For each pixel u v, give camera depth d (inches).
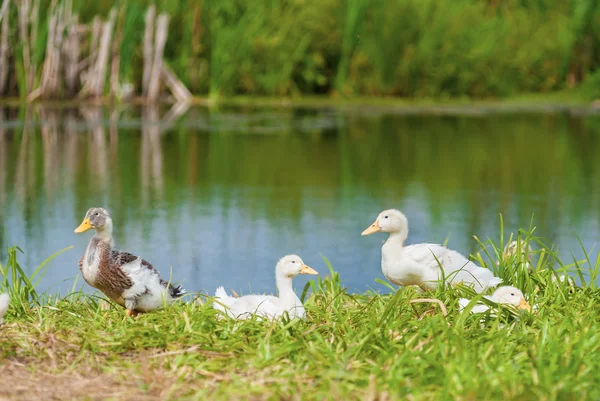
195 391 245.6
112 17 1227.2
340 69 1371.8
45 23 1229.1
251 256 519.2
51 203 652.1
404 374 251.8
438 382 246.2
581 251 537.0
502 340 279.7
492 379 243.9
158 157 871.7
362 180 777.6
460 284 335.6
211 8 1332.4
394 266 371.9
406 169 837.2
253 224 601.3
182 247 534.0
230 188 727.1
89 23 1278.3
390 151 941.2
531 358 254.5
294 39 1349.7
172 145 950.4
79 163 824.3
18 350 272.8
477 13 1409.9
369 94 1390.3
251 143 974.4
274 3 1358.3
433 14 1378.0
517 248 368.2
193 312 311.0
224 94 1343.5
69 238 551.5
